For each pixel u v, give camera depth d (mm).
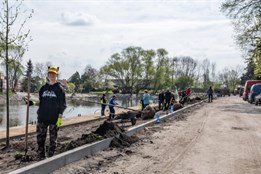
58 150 8898
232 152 9680
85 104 53031
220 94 77000
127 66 94938
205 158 8875
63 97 7832
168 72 98812
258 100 35062
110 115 23078
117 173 7289
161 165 8070
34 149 9711
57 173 7008
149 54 95375
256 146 10672
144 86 96875
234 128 15117
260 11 37406
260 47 38188
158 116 17656
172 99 27516
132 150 9766
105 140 9820
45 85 7852
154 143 11047
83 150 8508
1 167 7336
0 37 9992
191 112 25453
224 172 7516
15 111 41062
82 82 101438
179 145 10719
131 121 17266
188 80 108438
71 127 18344
